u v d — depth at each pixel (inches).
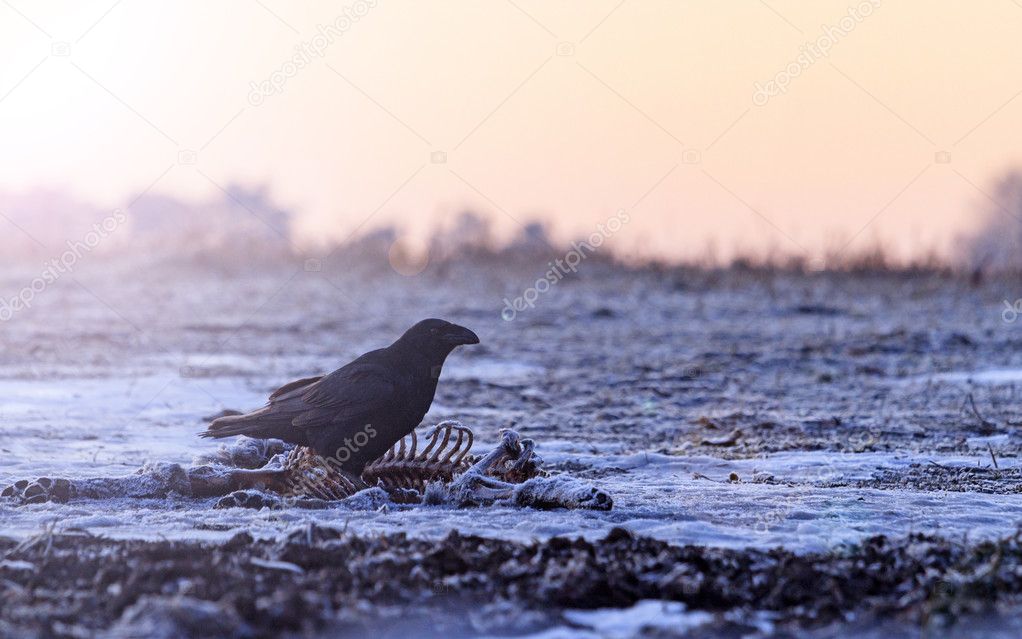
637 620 309.6
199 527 412.5
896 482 573.3
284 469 501.7
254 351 1274.6
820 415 845.2
